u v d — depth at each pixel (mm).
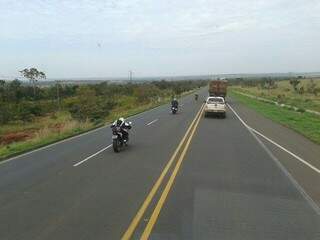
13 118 46000
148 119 34188
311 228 7961
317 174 13078
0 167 14359
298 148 18750
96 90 83500
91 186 11273
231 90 122312
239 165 14430
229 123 30578
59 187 11180
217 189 10961
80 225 8000
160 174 12836
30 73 93438
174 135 23188
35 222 8203
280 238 7395
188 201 9734
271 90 110312
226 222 8219
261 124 29938
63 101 65625
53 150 18312
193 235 7453
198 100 67812
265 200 9922
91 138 22656
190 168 13828
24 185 11461
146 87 83125
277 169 13797
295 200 9977
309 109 51062
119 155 16594
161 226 7934
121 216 8562
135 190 10789
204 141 20703
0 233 7578
